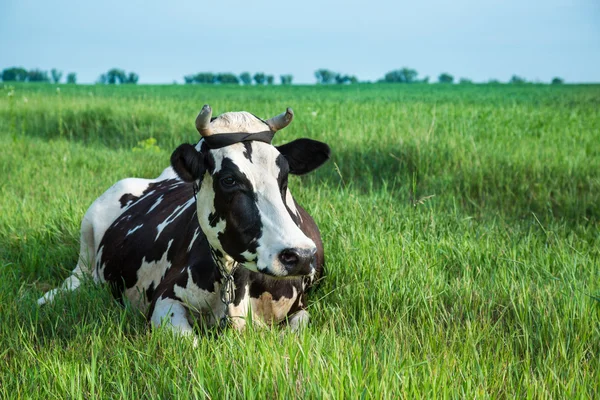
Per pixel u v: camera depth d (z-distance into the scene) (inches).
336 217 223.5
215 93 1755.7
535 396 114.8
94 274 202.8
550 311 155.8
